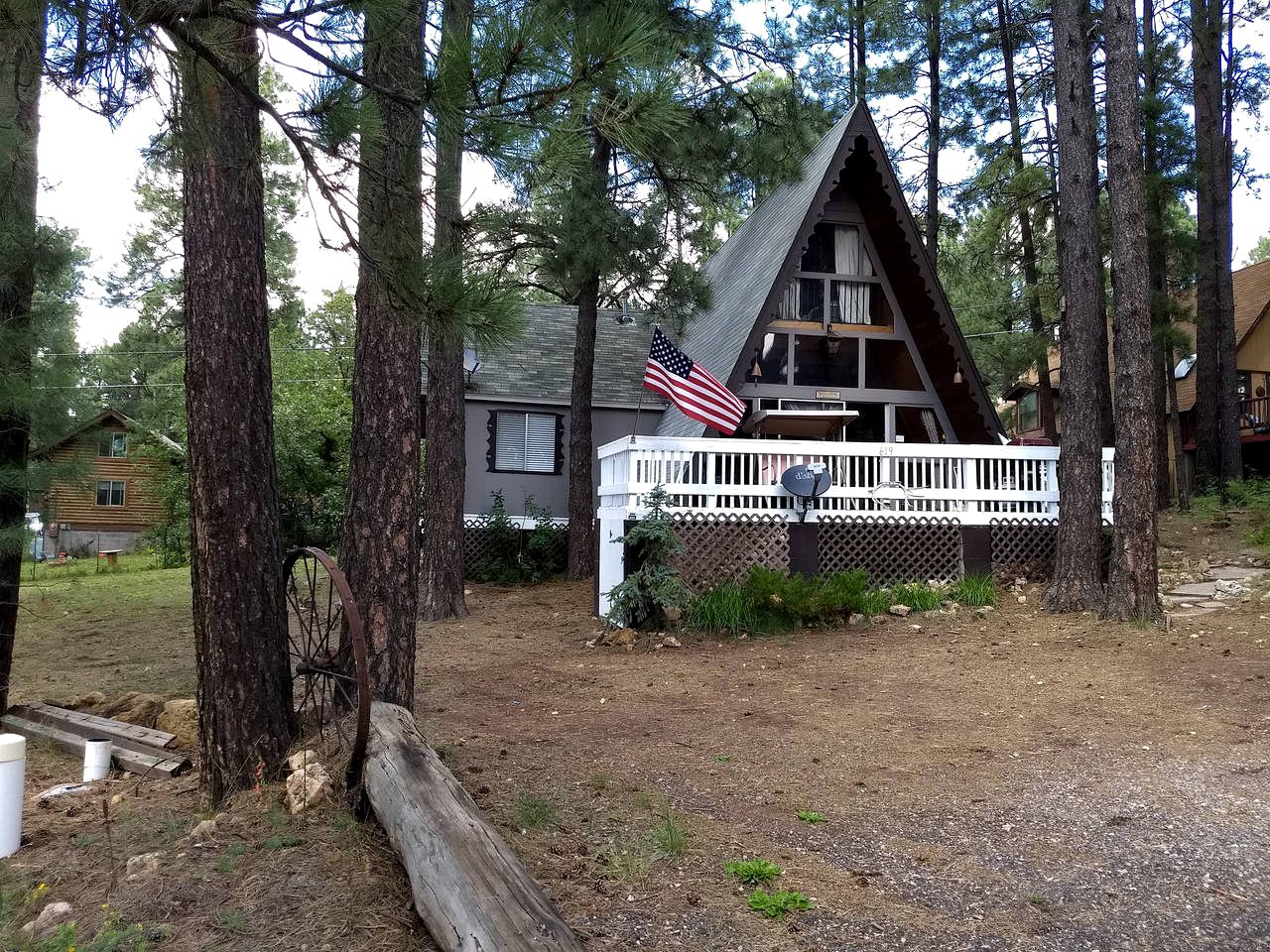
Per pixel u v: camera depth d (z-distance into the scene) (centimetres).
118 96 306
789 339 1611
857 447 1240
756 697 768
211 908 343
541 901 304
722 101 1482
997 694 748
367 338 558
